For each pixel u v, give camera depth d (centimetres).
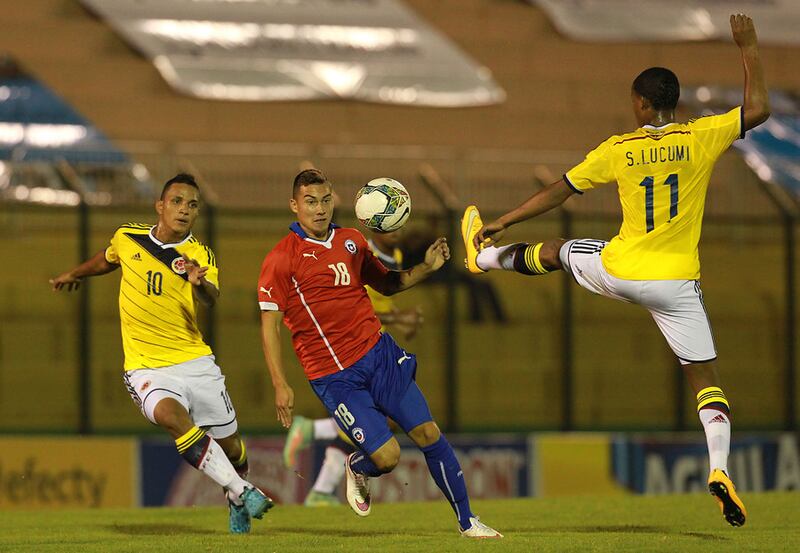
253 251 6247
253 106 7925
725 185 6669
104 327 5962
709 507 3127
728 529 2555
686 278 2253
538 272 2500
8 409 5819
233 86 7975
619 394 6316
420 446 2331
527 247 2517
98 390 5856
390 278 2423
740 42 2288
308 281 2317
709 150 2241
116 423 5816
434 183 5906
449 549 2150
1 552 2241
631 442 5203
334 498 3631
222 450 2438
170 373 2491
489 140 8138
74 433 5825
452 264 5725
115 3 8281
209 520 2977
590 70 8700
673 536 2373
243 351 6000
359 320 2338
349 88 8119
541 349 6359
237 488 2405
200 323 5572
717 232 6769
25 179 5988
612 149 2272
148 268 2488
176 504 4834
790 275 6062
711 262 6719
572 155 7744
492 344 6300
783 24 9206
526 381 6291
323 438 3594
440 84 8275
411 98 8156
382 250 3338
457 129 8112
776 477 5203
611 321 6438
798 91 8412
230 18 8388
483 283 6347
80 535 2561
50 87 7688
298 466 4762
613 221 6066
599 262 2331
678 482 5241
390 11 8706
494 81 8444
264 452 4781
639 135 2258
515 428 6194
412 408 2320
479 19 8862
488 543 2241
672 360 6388
